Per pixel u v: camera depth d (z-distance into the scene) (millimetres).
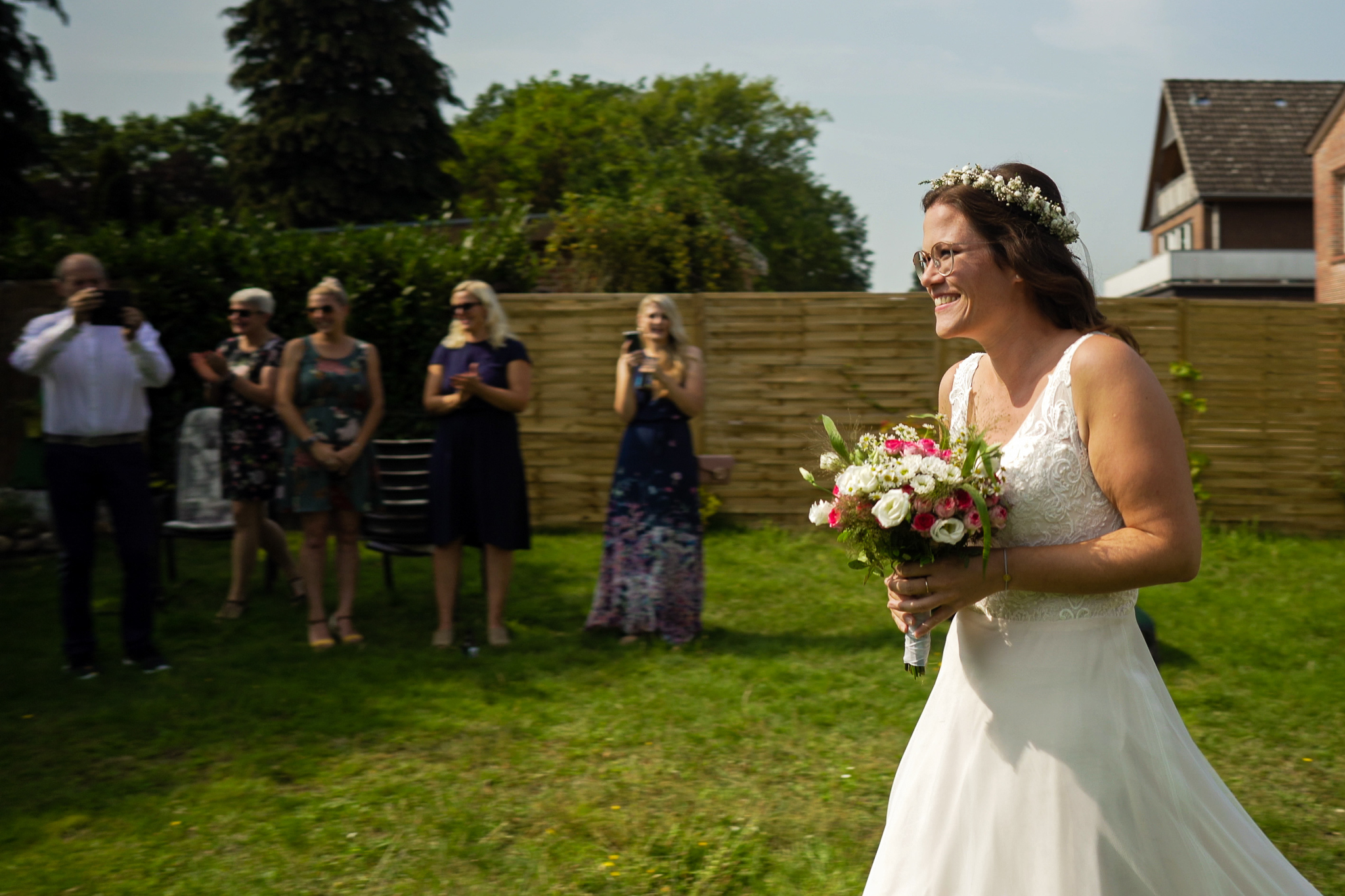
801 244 36875
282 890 3074
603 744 4223
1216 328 8961
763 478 8938
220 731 4391
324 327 5613
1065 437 1773
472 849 3303
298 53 26031
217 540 6809
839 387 8844
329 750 4164
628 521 5785
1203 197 30969
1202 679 5109
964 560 1795
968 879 1857
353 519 5797
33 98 21156
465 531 5656
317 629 5695
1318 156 20062
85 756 4129
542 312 8906
